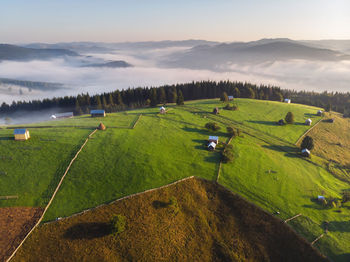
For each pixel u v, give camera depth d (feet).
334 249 172.24
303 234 181.68
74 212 176.86
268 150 306.96
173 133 319.06
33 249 151.74
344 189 251.19
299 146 333.21
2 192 190.19
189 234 176.76
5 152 240.32
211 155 265.34
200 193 209.36
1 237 155.84
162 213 185.88
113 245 159.94
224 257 165.68
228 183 223.30
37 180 204.74
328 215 204.95
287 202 212.23
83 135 289.94
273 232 182.80
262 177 240.94
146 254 158.51
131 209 184.03
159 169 228.63
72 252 152.97
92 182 206.59
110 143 271.90
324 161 307.37
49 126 323.37
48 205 181.16
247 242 176.24
